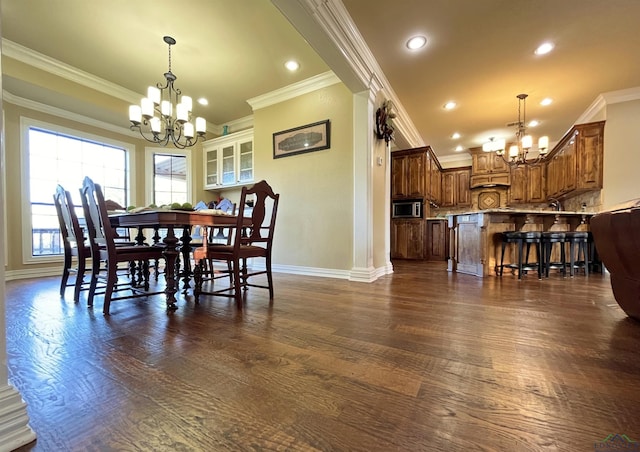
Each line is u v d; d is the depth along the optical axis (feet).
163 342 4.53
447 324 5.35
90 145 13.78
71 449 2.29
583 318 5.68
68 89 11.22
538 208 20.06
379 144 11.70
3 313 2.35
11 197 11.30
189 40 9.35
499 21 8.06
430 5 7.49
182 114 9.55
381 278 10.91
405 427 2.54
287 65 10.71
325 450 2.27
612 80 11.27
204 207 11.00
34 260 11.88
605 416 2.66
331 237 11.21
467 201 21.94
